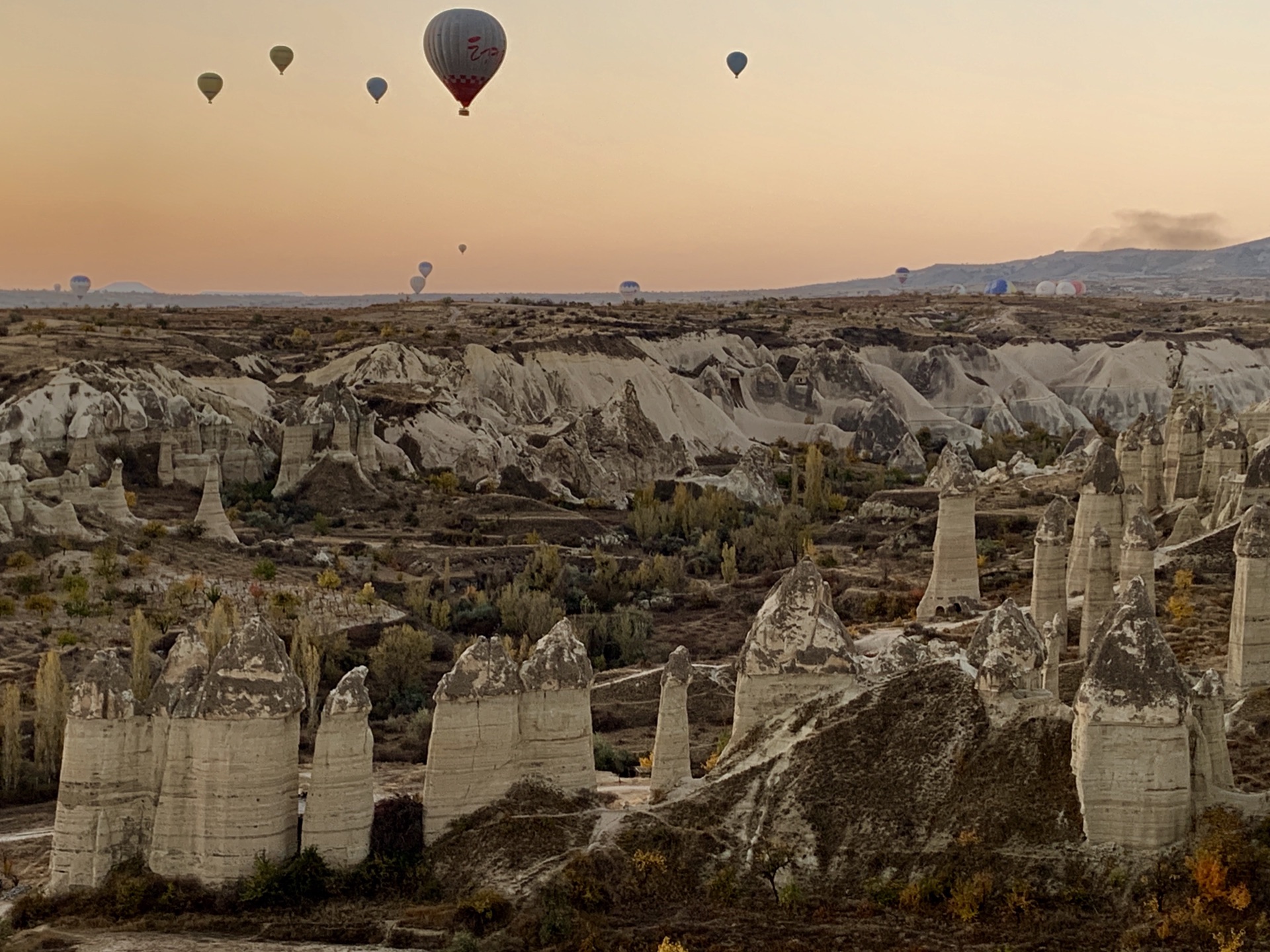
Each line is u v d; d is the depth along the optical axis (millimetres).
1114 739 39000
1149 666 38938
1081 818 39375
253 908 41625
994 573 86250
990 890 38625
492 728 44219
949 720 42719
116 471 98500
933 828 40594
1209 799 39594
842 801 41875
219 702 42500
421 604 93938
